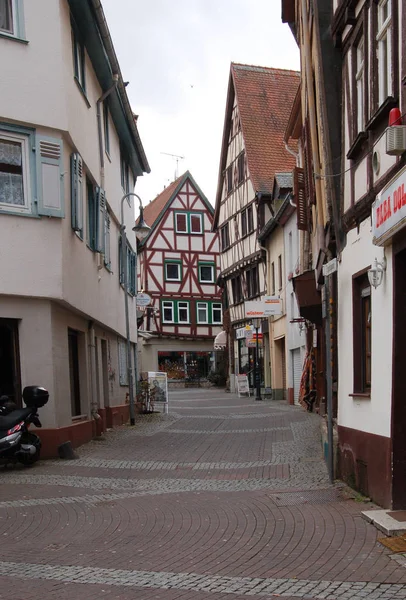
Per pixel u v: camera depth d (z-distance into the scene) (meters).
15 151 11.11
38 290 11.04
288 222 23.23
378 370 6.96
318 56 9.41
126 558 5.49
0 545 5.97
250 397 29.55
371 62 7.29
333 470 8.52
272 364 27.41
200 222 47.97
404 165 5.92
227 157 34.53
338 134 9.23
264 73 33.44
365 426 7.46
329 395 8.62
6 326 11.16
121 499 8.00
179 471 10.02
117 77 15.52
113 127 18.69
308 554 5.37
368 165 7.38
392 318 6.48
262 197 28.55
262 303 24.36
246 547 5.68
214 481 9.11
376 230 6.68
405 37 6.13
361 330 8.04
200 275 47.72
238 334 32.75
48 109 11.33
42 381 11.23
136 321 24.89
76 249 12.59
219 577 4.91
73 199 12.21
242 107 31.72
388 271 6.62
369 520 6.21
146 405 21.33
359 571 4.87
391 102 6.46
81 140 13.20
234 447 12.42
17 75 11.05
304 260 18.45
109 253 17.06
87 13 12.84
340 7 8.63
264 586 4.66
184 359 47.50
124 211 21.33
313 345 19.05
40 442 10.88
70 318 12.87
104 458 11.31
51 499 7.99
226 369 39.78
